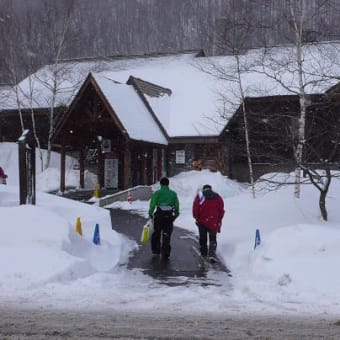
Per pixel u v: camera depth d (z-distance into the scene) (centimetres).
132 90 4412
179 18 9300
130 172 3862
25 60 6056
